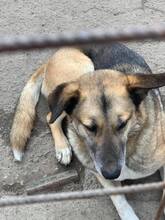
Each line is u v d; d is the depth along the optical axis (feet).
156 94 6.23
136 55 6.66
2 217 6.31
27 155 6.77
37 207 6.36
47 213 6.31
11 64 7.51
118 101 5.63
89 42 2.65
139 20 7.80
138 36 2.72
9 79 7.39
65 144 6.68
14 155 6.73
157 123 6.02
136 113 5.77
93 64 6.78
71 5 8.06
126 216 6.05
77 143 6.13
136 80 5.70
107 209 6.30
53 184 6.52
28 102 6.93
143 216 6.22
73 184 6.55
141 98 5.77
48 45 2.62
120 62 6.47
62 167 6.66
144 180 6.49
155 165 6.16
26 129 6.81
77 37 2.62
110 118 5.59
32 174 6.63
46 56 7.54
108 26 7.80
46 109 7.09
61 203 6.37
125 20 7.84
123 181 6.49
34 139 6.89
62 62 6.84
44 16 7.98
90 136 5.74
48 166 6.68
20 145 6.73
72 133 6.14
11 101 7.20
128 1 8.01
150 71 6.61
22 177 6.61
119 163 5.65
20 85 7.34
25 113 6.86
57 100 5.80
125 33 2.68
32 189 6.50
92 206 6.33
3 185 6.57
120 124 5.63
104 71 5.85
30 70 7.46
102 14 7.94
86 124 5.68
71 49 6.94
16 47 2.61
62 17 7.96
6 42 2.59
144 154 6.01
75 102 5.78
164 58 7.38
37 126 6.99
